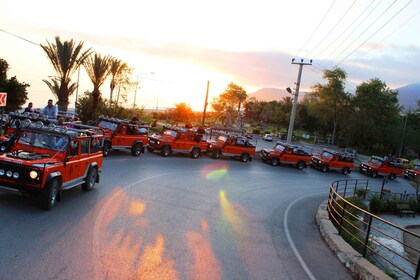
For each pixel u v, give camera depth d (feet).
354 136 241.76
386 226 71.31
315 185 80.28
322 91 259.19
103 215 31.63
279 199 55.11
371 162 129.29
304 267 26.50
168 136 81.20
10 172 28.68
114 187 43.39
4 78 87.45
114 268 21.44
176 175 58.70
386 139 246.47
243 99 316.60
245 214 41.22
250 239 31.55
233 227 34.65
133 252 24.32
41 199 29.73
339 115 263.90
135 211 34.63
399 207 83.15
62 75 85.76
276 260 27.09
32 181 28.68
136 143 70.69
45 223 27.27
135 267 22.02
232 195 51.21
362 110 252.21
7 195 32.71
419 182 97.55
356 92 260.01
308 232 37.68
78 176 36.22
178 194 45.60
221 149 90.27
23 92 90.63
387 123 255.29
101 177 47.91
